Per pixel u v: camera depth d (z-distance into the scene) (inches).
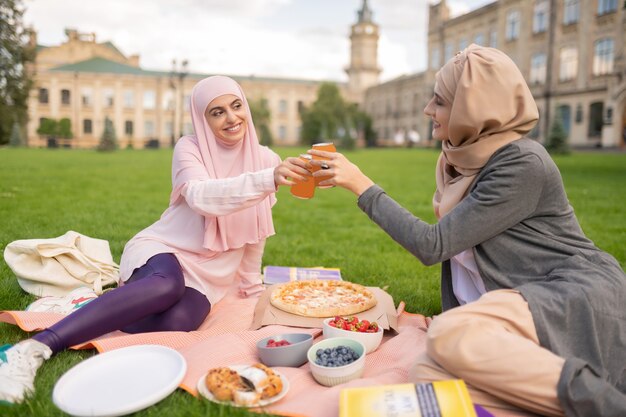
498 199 68.4
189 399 67.6
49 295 112.6
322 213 279.0
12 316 90.3
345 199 346.6
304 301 99.4
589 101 1011.3
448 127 74.0
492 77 69.8
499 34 1248.2
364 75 2231.8
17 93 971.3
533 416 61.3
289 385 69.7
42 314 92.5
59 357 79.7
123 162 700.7
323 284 109.3
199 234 102.2
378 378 72.4
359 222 247.6
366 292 103.0
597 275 66.6
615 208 283.0
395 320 97.8
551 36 1088.8
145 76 1935.3
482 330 61.4
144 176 484.7
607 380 64.1
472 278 77.6
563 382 57.2
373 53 2240.4
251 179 89.2
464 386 58.6
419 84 1753.2
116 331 92.7
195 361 76.9
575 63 1041.5
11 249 115.1
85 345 82.1
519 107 71.4
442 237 69.7
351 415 56.8
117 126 1932.8
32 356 73.6
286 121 2106.3
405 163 756.0
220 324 96.0
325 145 79.8
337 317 89.0
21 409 64.6
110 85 1920.5
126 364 72.8
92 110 1915.6
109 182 415.2
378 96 2079.2
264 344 83.2
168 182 431.5
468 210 69.8
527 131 73.4
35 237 181.2
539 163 68.5
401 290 131.5
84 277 115.0
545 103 1111.0
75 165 610.5
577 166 595.8
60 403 62.3
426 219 262.1
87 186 376.8
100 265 120.6
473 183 74.0
